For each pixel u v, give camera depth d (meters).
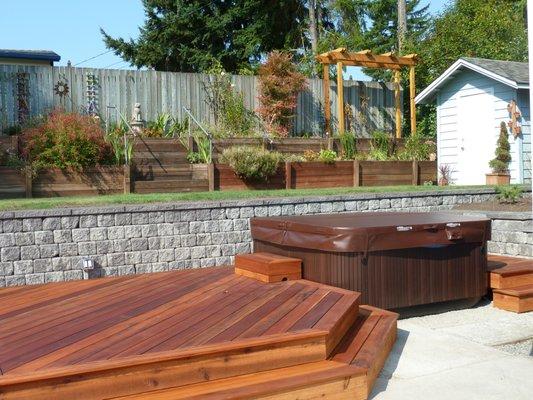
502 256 8.02
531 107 4.98
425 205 10.06
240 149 10.74
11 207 7.37
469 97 14.43
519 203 10.15
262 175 10.85
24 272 7.06
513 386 4.25
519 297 6.39
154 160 10.86
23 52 16.50
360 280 5.79
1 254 6.95
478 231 6.45
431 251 6.19
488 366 4.67
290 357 4.03
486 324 6.00
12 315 4.87
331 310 4.75
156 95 13.74
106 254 7.52
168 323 4.46
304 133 15.59
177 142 11.10
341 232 5.76
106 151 10.27
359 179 12.02
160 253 7.85
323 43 24.16
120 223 7.60
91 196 9.23
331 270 5.91
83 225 7.38
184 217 8.00
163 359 3.57
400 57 15.57
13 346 3.93
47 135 9.86
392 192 9.79
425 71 20.27
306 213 8.91
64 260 7.28
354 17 28.45
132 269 7.68
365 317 5.30
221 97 14.36
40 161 9.73
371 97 16.58
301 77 14.83
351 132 14.80
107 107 13.19
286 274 6.02
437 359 4.84
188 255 8.03
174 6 26.19
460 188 10.77
